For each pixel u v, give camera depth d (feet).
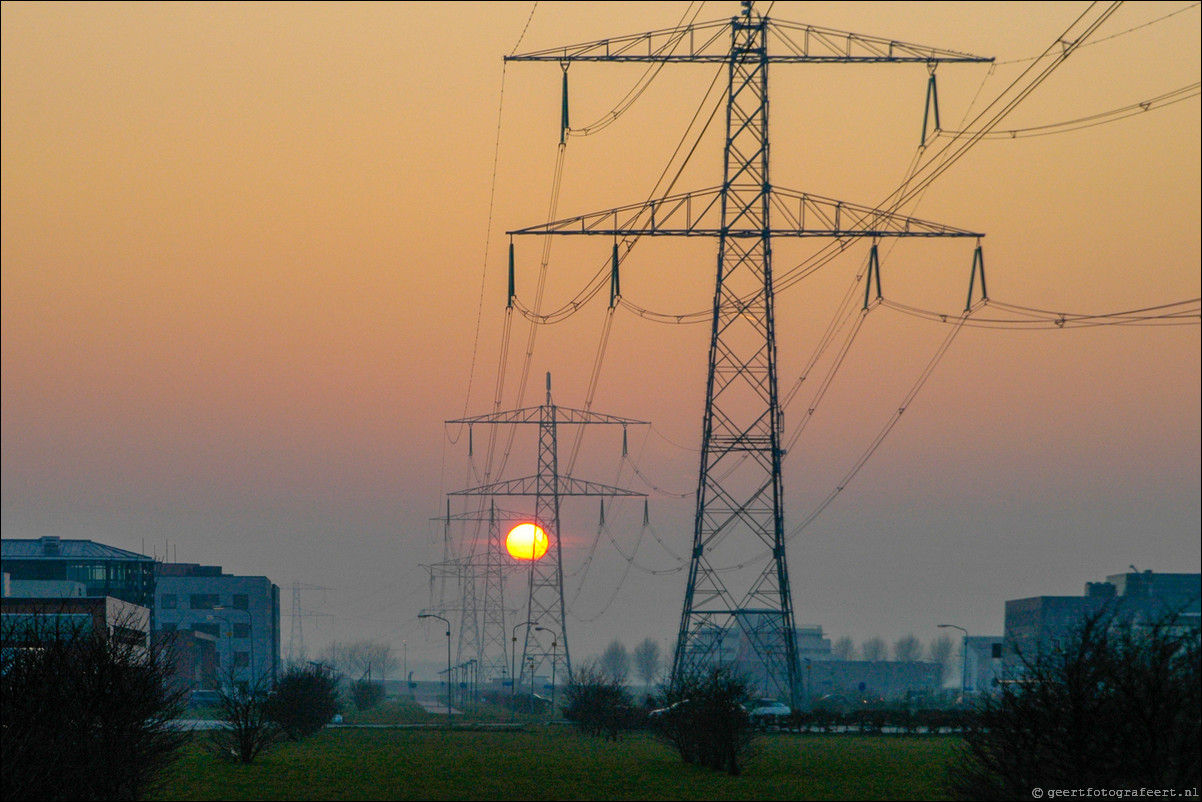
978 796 285.02
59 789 312.29
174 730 401.08
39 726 318.86
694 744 533.55
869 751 631.15
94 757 335.88
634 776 468.34
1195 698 243.81
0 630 378.73
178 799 377.71
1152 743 241.14
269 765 527.81
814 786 425.28
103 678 353.72
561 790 409.69
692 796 389.60
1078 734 250.37
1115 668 251.80
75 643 371.97
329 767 515.50
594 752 636.07
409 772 487.61
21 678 342.64
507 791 406.00
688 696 536.01
